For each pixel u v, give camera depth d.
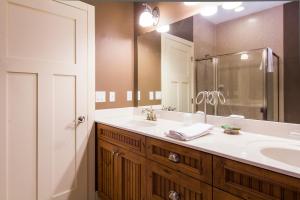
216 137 1.31
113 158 1.78
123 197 1.67
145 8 2.23
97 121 1.99
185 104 1.91
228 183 0.97
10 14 1.51
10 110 1.52
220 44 1.64
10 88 1.52
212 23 1.68
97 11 2.08
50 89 1.71
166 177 1.29
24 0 1.57
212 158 1.04
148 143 1.42
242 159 0.91
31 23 1.61
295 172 0.76
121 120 2.02
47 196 1.71
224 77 1.62
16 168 1.56
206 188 1.07
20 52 1.56
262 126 1.39
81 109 1.91
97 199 2.04
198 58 1.80
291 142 1.22
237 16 1.54
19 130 1.57
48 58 1.70
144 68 2.31
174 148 1.23
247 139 1.27
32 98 1.62
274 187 0.83
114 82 2.23
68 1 1.81
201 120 1.75
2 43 1.48
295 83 1.29
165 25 2.10
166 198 1.30
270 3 1.38
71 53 1.84
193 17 1.83
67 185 1.83
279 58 1.34
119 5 2.27
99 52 2.10
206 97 1.74
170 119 2.02
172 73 2.03
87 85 1.95
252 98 1.46
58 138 1.77
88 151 1.97
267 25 1.39
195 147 1.11
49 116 1.71
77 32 1.87
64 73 1.79
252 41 1.46
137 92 2.39
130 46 2.38
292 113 1.29
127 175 1.63
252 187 0.90
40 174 1.67
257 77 1.44
